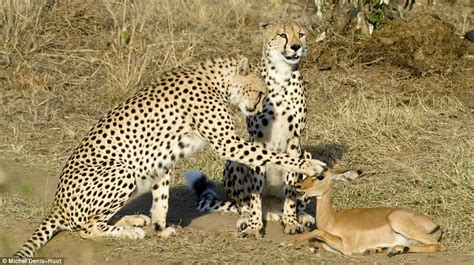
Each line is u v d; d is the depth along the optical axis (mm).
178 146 11180
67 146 14289
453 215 11258
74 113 15492
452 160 12695
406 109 14750
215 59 11336
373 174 12922
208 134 11055
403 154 13508
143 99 11164
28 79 16344
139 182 11141
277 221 11977
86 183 10789
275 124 11531
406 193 12086
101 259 10273
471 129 14133
